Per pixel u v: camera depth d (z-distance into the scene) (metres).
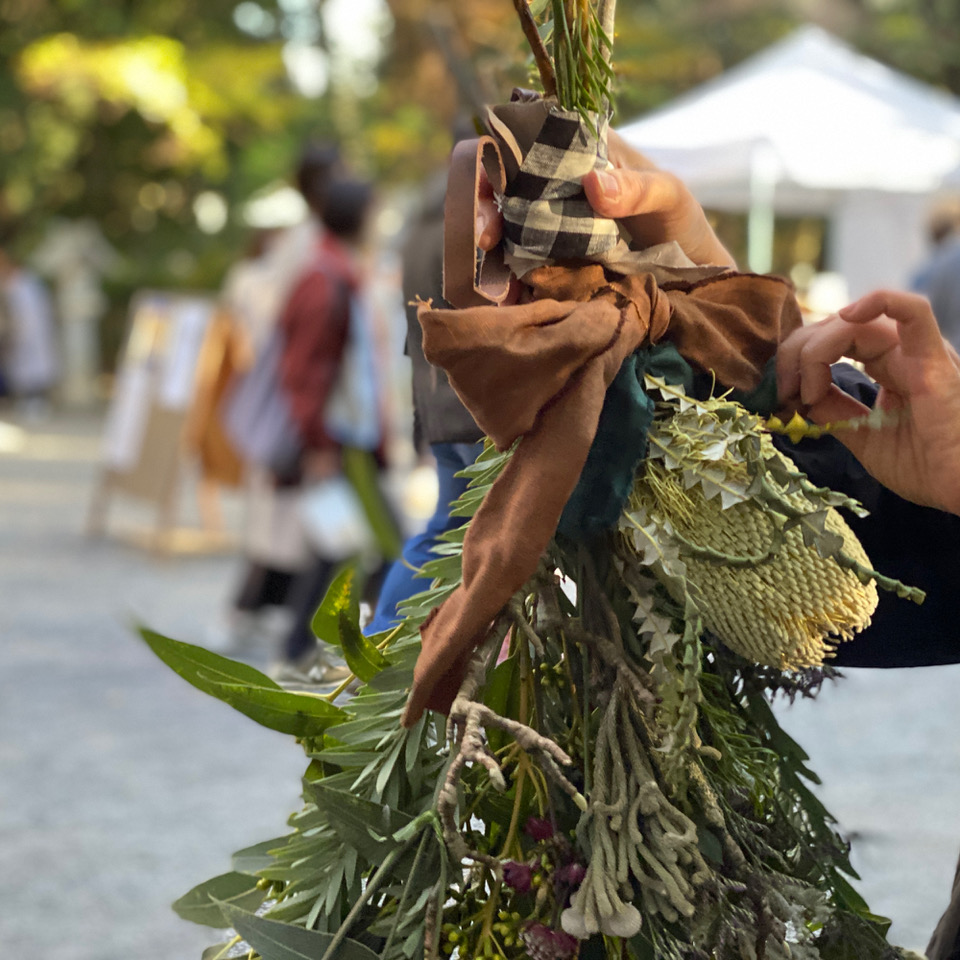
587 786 1.24
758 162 7.70
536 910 1.24
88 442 15.22
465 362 1.15
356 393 4.80
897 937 2.67
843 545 1.22
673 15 19.70
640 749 1.23
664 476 1.21
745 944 1.20
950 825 3.42
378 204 4.99
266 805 3.76
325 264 4.81
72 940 2.85
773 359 1.31
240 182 21.89
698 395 1.29
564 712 1.30
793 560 1.20
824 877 1.39
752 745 1.36
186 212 24.08
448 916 1.30
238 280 6.62
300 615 4.96
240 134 21.59
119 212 23.75
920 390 1.29
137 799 3.79
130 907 3.04
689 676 1.17
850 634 1.26
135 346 8.40
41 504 10.35
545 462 1.16
